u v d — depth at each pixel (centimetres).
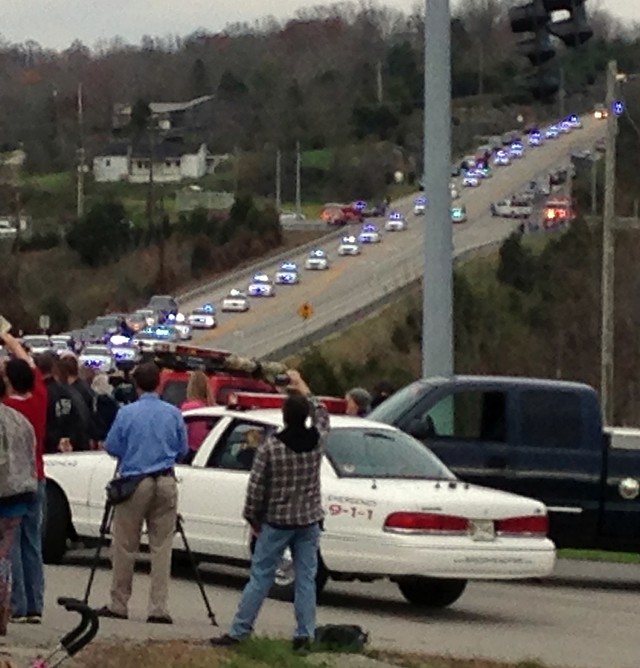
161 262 11325
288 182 16675
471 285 7112
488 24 11331
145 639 1156
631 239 6312
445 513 1444
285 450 1138
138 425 1288
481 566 1449
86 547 1836
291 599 1494
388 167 16738
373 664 1097
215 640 1138
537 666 1165
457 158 16612
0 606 1127
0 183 14538
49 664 845
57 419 1755
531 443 1861
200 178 16825
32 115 16625
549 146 16612
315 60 18388
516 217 12700
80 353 6381
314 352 5191
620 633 1458
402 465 1538
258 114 17825
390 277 10338
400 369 5822
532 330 6375
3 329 1243
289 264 10625
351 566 1459
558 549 1938
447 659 1164
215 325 8694
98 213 12219
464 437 1853
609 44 8362
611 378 3766
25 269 11844
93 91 17238
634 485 1867
